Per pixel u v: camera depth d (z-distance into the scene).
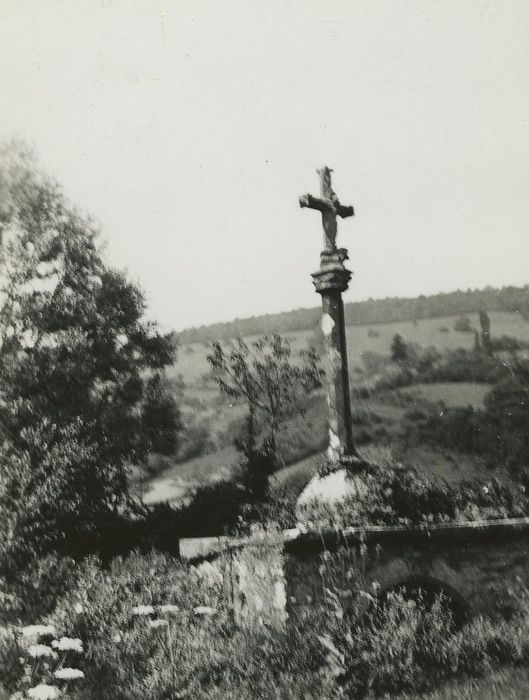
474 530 4.70
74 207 8.82
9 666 4.58
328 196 5.60
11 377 8.88
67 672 4.13
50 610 5.31
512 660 4.31
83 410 8.92
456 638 4.38
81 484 8.28
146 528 7.86
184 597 5.02
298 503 5.00
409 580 4.60
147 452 9.16
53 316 9.16
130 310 9.34
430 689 3.96
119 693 4.18
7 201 8.85
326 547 4.39
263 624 4.38
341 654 3.96
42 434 8.48
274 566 4.39
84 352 9.12
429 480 5.47
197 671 4.23
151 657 4.47
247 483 8.45
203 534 7.84
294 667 4.04
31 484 7.96
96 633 4.82
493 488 5.47
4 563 6.82
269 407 9.38
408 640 4.21
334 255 5.44
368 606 4.33
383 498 4.89
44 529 7.65
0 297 9.17
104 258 9.21
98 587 5.48
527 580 4.74
